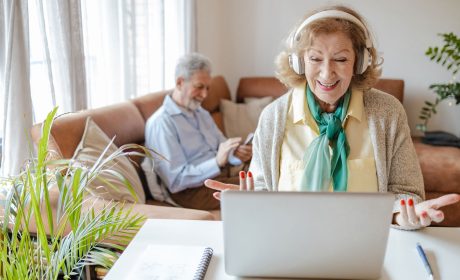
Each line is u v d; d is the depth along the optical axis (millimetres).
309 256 822
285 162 1254
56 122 1714
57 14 1903
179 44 3219
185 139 2328
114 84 2480
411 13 3426
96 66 2330
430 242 999
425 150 3043
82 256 1147
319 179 1188
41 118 1928
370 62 1193
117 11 2418
